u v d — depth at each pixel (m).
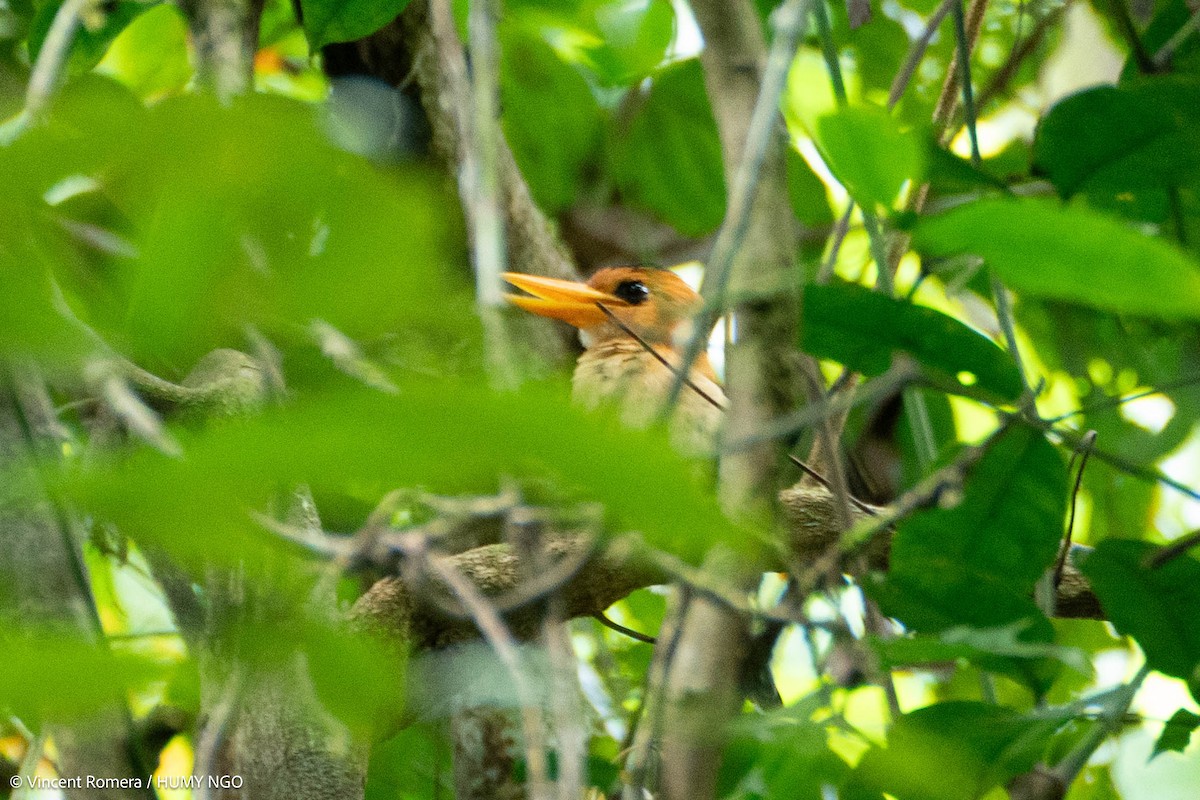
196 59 5.25
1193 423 6.49
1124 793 5.61
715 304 2.90
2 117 1.60
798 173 7.31
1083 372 6.95
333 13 5.32
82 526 4.45
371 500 2.58
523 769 5.38
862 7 4.81
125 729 4.27
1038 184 5.05
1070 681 6.64
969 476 4.43
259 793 4.13
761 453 3.42
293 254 1.17
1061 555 5.18
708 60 3.78
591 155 7.71
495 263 3.20
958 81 5.43
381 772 6.30
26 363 1.13
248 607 1.68
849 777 4.00
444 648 5.04
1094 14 7.03
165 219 1.13
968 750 4.02
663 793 3.40
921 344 4.34
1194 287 1.59
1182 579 4.26
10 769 5.45
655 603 7.18
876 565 5.47
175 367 2.15
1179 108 4.71
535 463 1.01
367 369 1.90
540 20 7.24
